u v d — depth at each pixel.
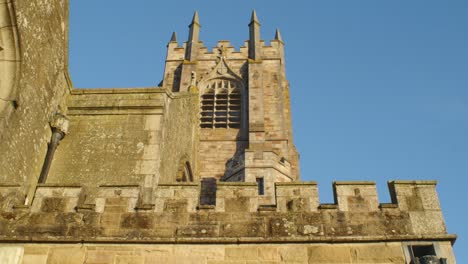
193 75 38.94
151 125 16.41
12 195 11.41
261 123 49.25
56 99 16.36
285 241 10.48
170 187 11.36
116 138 16.12
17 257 10.34
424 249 10.45
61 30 16.86
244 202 11.12
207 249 10.47
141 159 15.49
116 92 17.48
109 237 10.62
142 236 10.67
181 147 20.36
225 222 10.85
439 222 10.70
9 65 13.56
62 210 11.12
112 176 15.11
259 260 10.30
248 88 53.38
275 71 56.16
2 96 13.30
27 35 14.02
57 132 15.62
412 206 10.94
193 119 24.06
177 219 10.92
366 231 10.61
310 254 10.34
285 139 49.62
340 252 10.35
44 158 15.20
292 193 11.22
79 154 15.75
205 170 47.44
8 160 12.98
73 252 10.47
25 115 14.02
